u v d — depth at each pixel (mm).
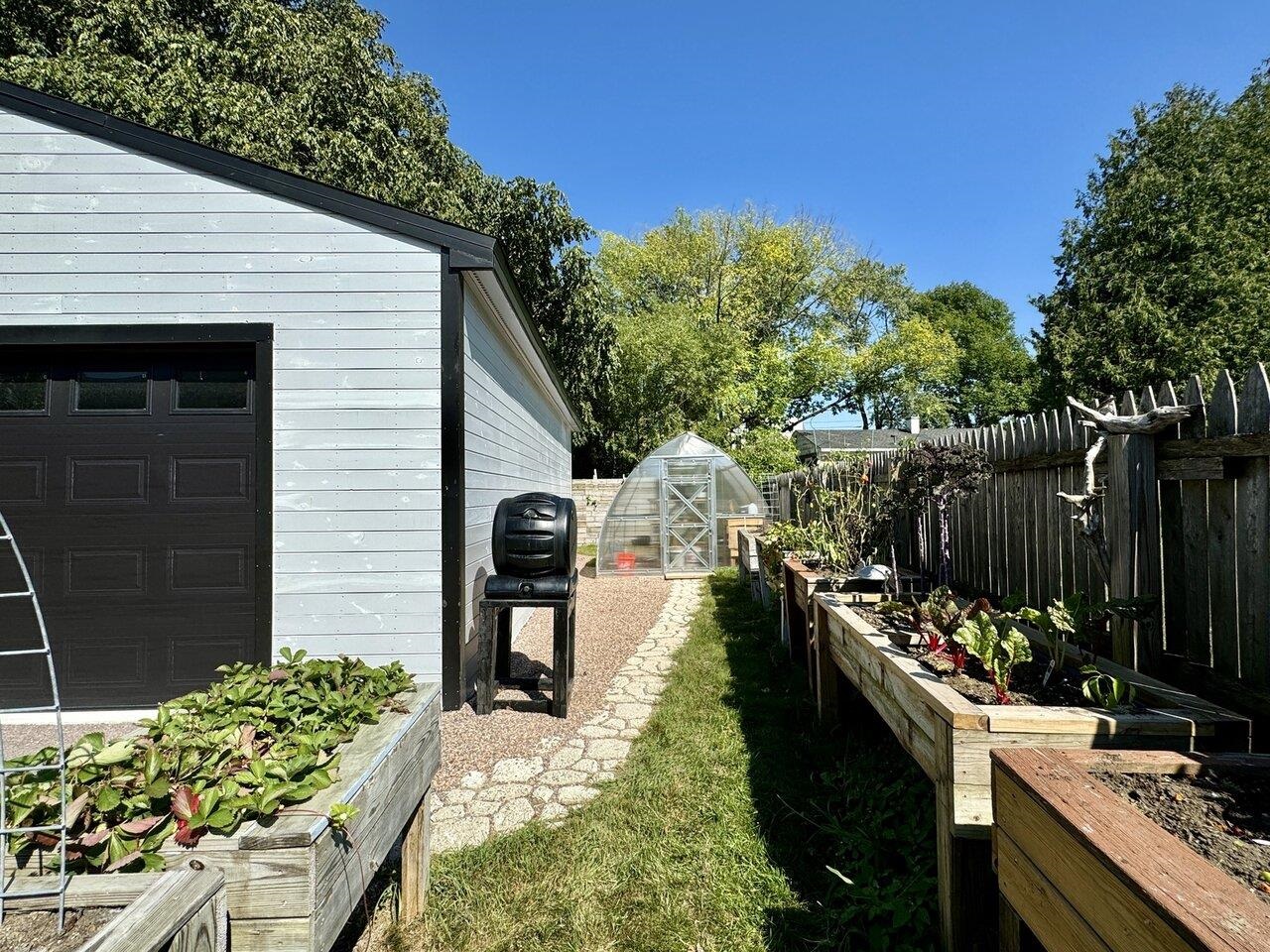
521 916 1961
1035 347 19625
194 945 1028
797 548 5508
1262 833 1134
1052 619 1963
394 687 2029
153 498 4051
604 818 2527
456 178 14102
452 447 4094
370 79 12281
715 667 4617
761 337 24547
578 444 17922
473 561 4609
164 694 3998
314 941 1171
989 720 1562
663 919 1926
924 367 26078
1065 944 1111
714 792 2695
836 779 2762
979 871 1601
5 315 3938
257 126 9477
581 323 15680
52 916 1030
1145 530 2209
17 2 8727
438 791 2830
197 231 4035
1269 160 15938
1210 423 2000
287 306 4066
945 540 3443
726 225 23547
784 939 1824
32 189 3967
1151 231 16672
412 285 4113
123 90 8375
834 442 25781
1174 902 844
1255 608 1840
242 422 4102
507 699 4078
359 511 4059
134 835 1185
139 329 3980
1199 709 1622
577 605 7504
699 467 10266
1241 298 15031
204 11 10516
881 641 2436
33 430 4027
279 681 1968
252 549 4074
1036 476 3102
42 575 3992
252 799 1235
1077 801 1164
